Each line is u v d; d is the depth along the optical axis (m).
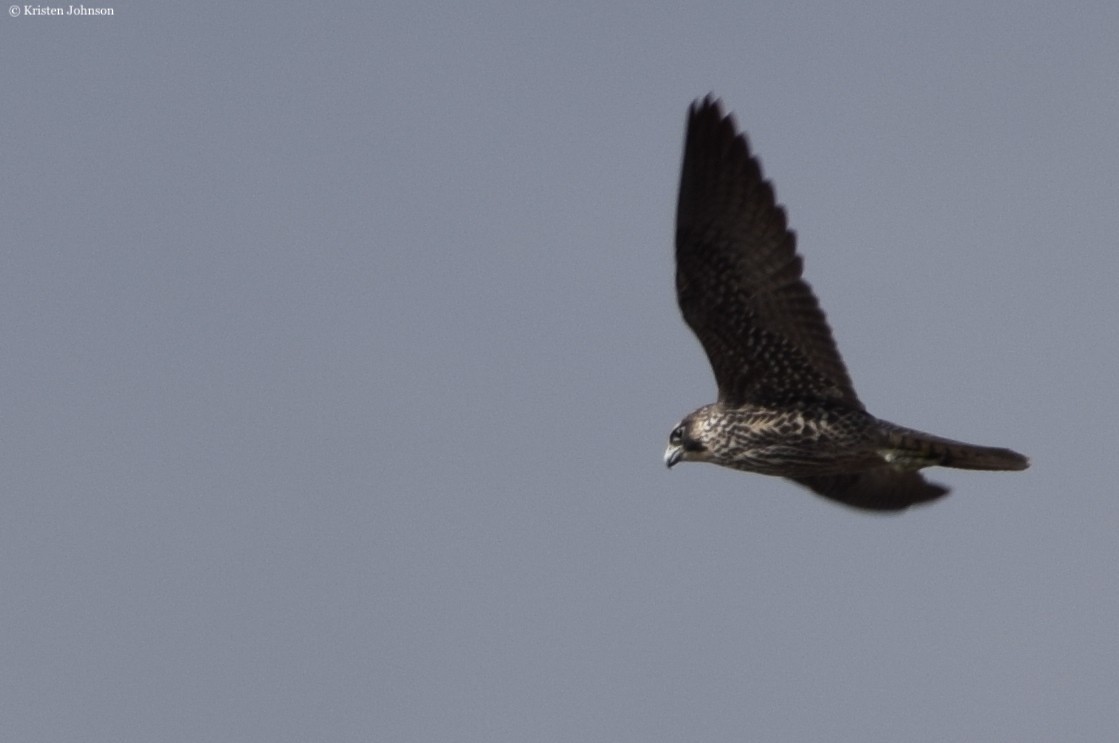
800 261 16.25
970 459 15.78
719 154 16.25
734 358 16.89
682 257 16.59
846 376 16.45
